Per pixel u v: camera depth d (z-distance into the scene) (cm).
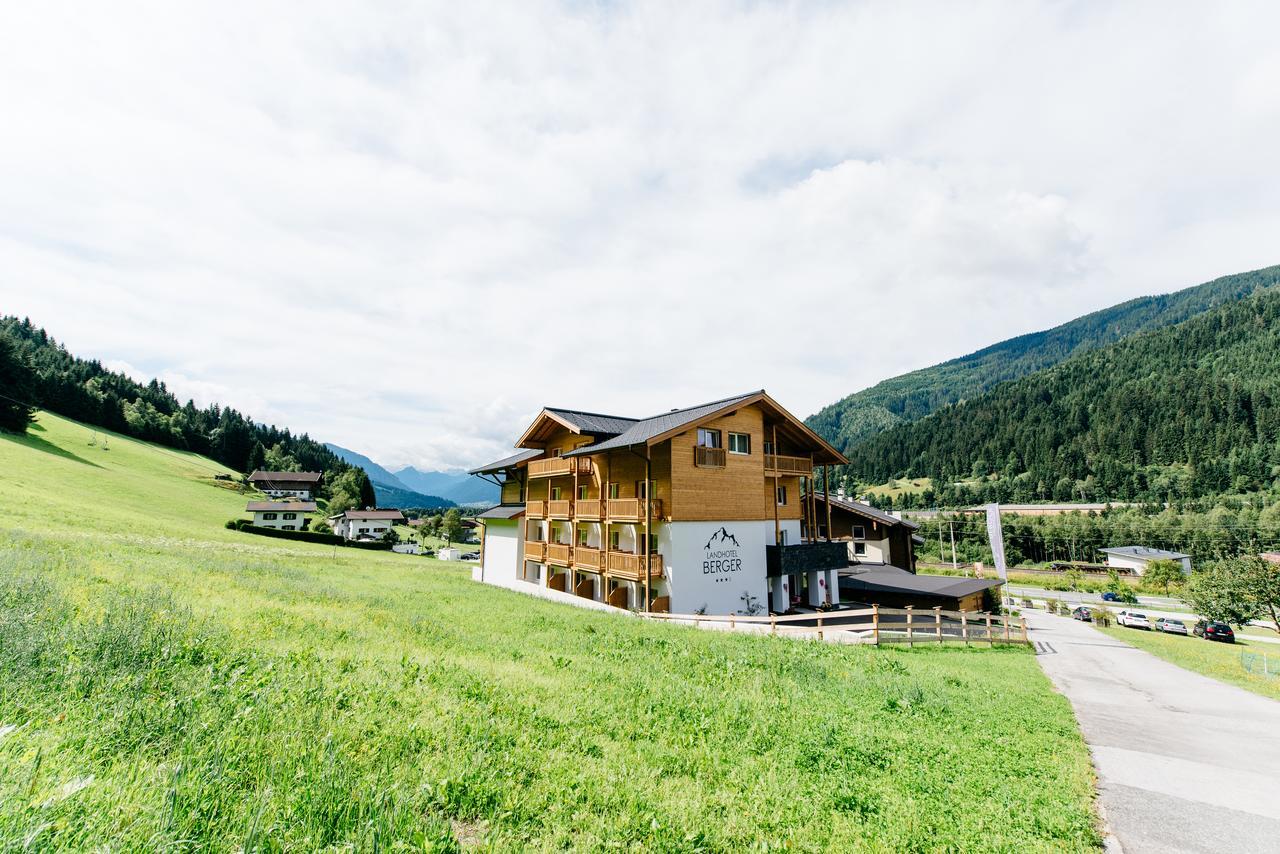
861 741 889
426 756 607
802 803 639
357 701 743
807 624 2959
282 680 755
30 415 7294
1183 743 1131
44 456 6053
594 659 1314
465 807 520
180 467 9731
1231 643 3966
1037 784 805
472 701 820
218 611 1224
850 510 4475
